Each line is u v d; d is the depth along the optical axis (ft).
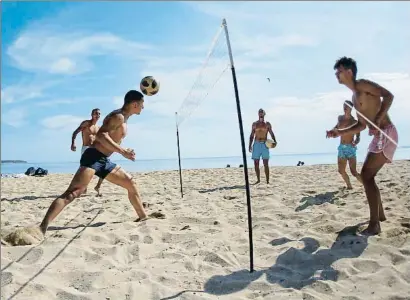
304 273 8.91
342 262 9.20
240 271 9.16
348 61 10.91
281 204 17.40
